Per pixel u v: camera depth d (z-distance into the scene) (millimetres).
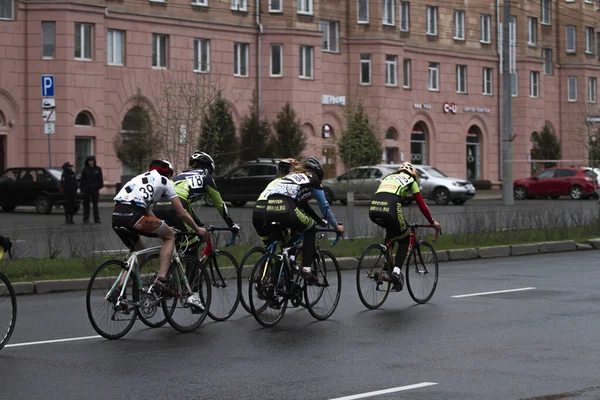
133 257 17859
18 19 67688
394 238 21750
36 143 68250
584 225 41906
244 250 31172
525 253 35438
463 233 37094
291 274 19438
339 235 20656
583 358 15688
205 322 19594
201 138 47125
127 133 69000
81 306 21938
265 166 66000
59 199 56469
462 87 98938
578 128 101375
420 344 17031
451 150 97250
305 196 19578
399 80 90125
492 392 13328
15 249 30219
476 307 21531
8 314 16531
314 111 82750
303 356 15969
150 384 13898
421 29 93688
